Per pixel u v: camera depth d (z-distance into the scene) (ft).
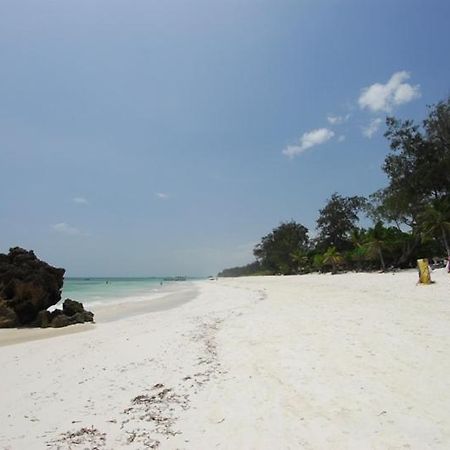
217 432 20.97
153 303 118.11
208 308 87.86
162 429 21.80
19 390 30.68
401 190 178.50
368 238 192.44
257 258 471.21
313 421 21.33
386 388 24.98
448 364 28.58
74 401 27.40
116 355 41.88
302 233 396.57
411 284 91.04
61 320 71.72
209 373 32.17
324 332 43.34
